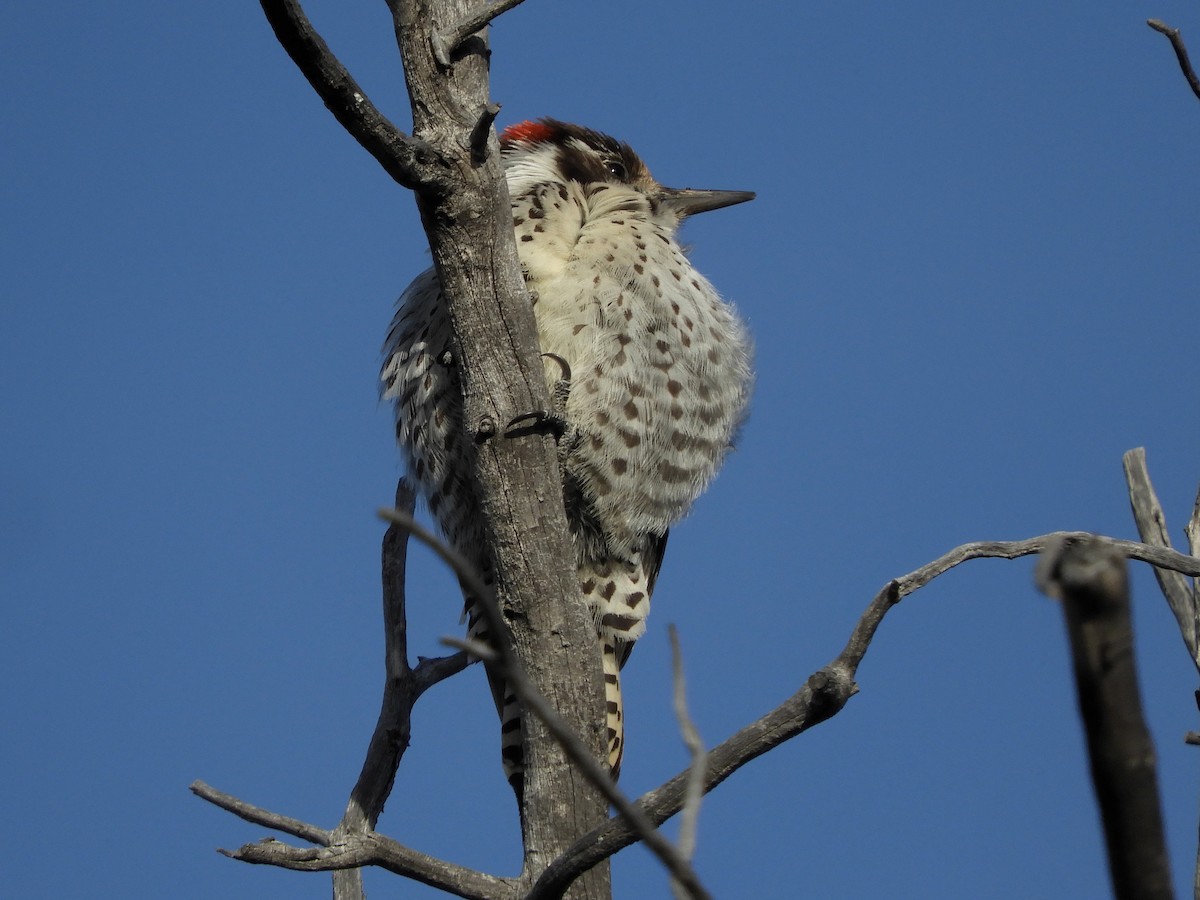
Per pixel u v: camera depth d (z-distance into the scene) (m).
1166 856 3.52
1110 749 3.50
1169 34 7.62
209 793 8.16
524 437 8.51
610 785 4.20
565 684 8.42
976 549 6.30
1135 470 8.99
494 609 4.31
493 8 8.25
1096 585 3.43
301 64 7.62
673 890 4.11
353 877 8.77
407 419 11.65
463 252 8.42
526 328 8.53
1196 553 8.49
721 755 6.19
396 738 8.63
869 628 6.07
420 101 8.30
